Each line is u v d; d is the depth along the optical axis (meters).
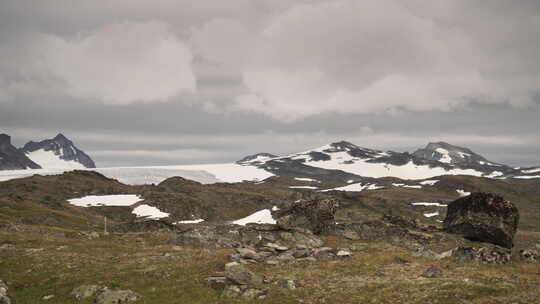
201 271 53.09
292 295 43.25
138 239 81.12
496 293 39.91
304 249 66.38
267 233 80.88
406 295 41.19
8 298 42.56
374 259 60.59
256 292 43.94
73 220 138.12
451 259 60.94
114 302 42.06
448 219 95.12
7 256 59.53
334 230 88.25
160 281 49.31
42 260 57.69
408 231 87.94
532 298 37.41
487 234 85.94
